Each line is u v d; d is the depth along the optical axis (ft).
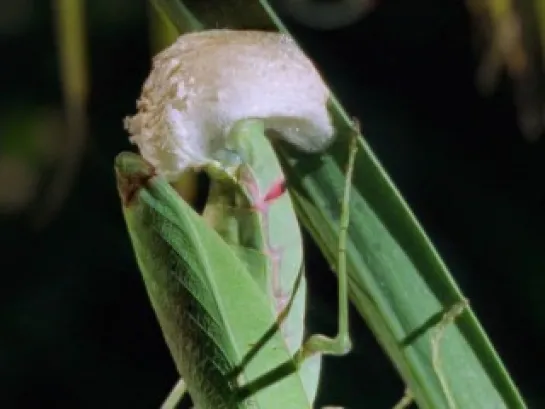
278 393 0.71
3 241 1.45
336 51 1.49
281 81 0.69
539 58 0.90
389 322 0.72
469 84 1.47
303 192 0.73
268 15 0.71
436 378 0.71
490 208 1.44
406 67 1.49
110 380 1.43
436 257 0.71
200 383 0.71
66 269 1.46
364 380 1.35
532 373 1.40
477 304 1.42
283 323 0.73
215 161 0.70
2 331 1.43
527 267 1.42
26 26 1.51
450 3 1.48
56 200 1.45
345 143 0.71
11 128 1.47
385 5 1.50
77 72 0.79
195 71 0.69
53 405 1.42
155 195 0.69
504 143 1.45
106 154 1.47
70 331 1.44
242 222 0.72
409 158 1.46
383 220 0.71
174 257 0.69
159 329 1.45
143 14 1.49
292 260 0.73
